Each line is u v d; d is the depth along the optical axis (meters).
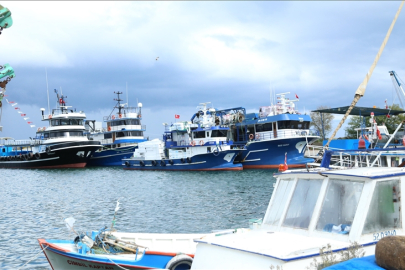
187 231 22.14
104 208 30.73
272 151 62.25
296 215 8.51
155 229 22.94
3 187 47.53
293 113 65.69
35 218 27.34
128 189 42.44
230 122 70.56
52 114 80.81
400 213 7.85
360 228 7.43
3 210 30.89
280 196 9.12
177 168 64.31
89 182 51.16
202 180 48.62
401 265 5.38
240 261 7.50
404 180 7.99
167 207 30.17
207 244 8.20
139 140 87.69
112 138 88.38
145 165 69.06
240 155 65.94
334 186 8.06
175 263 11.88
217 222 24.14
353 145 37.31
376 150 9.39
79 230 23.22
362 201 7.58
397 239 5.59
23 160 82.38
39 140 85.19
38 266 16.39
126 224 24.59
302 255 7.04
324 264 6.74
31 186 48.03
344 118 9.23
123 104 88.88
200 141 62.38
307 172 8.53
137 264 12.34
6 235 22.14
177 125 66.31
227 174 55.19
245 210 27.58
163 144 69.31
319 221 8.04
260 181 44.88
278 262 6.93
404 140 15.06
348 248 7.03
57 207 31.83
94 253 13.21
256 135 66.69
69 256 12.85
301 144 60.75
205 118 65.38
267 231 8.73
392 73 27.45
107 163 85.88
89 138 92.38
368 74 9.00
